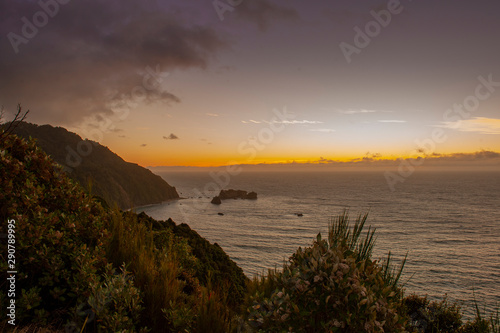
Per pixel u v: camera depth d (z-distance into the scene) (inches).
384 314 93.7
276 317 93.6
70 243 142.2
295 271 99.8
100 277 139.2
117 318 116.4
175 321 130.6
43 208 136.4
